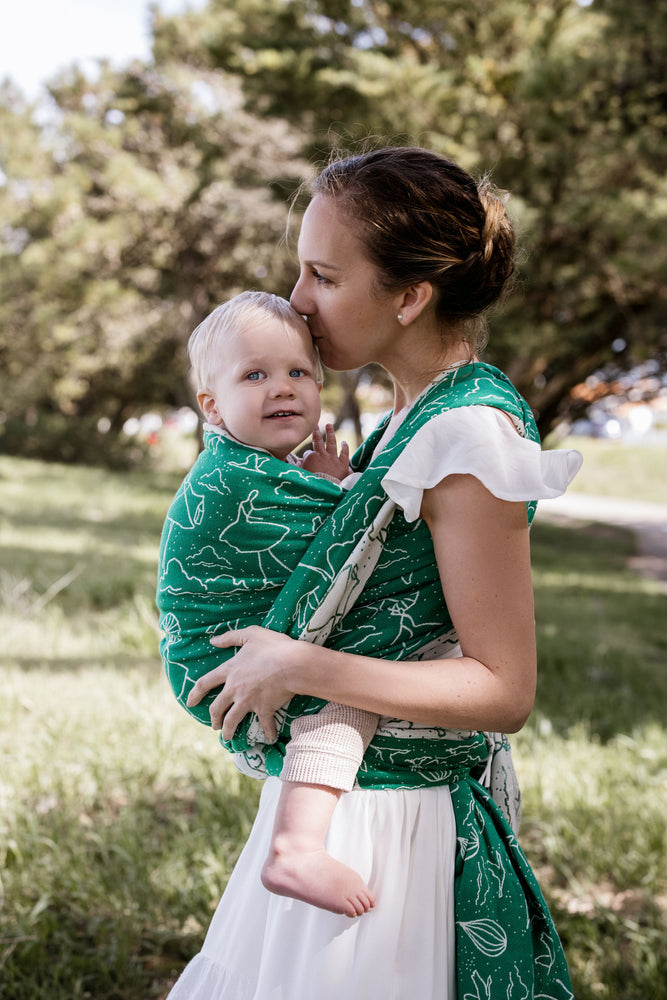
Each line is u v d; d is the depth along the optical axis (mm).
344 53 14086
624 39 11805
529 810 3867
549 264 12867
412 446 1437
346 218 1493
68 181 24609
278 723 1487
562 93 11914
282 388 1556
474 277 1530
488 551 1417
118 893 2967
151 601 7043
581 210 11742
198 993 1618
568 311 14172
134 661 5797
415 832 1523
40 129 27656
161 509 15938
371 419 27844
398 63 13180
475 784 1632
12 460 26016
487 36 13500
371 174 1493
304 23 14656
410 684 1407
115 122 28016
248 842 1625
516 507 1429
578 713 5633
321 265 1526
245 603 1531
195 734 4328
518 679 1435
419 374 1594
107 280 25734
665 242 11023
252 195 20109
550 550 18406
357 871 1466
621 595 12117
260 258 23234
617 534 21812
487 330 1716
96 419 30734
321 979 1456
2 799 3533
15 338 26688
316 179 1571
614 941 2998
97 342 27406
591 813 3818
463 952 1535
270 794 1585
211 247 24531
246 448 1553
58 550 10000
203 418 1677
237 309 1594
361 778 1489
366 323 1539
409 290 1512
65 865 3062
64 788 3689
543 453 1412
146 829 3479
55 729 4250
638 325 13477
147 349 28125
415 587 1495
